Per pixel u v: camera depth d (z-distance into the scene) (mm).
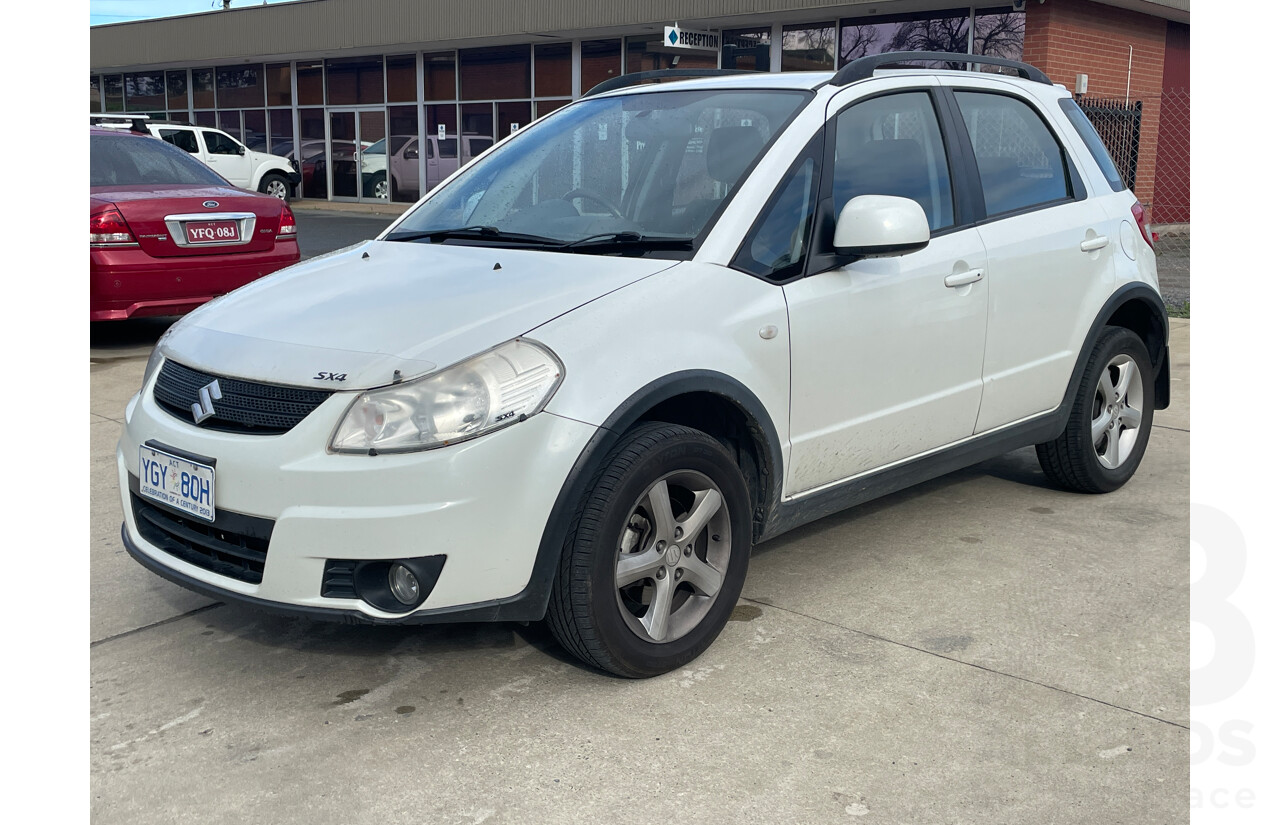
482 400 2617
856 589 3600
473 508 2596
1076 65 15742
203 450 2768
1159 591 3574
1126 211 4582
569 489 2691
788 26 17672
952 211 3803
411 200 24094
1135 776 2508
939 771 2533
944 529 4195
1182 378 7035
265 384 2750
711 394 3053
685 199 3322
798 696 2887
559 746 2654
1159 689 2910
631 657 2896
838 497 3500
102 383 6680
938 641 3209
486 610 2676
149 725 2758
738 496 3098
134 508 3107
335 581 2643
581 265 3117
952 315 3693
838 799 2428
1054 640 3211
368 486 2570
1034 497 4609
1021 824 2336
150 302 7266
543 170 3756
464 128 22812
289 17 23812
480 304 2902
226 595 2762
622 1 18219
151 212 7211
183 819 2369
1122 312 4707
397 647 3213
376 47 22578
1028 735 2688
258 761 2596
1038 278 4039
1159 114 17703
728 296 3066
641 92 3967
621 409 2754
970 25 15898
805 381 3250
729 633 3270
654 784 2492
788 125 3396
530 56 21438
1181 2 16406
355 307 3008
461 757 2611
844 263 3354
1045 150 4336
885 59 3742
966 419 3865
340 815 2387
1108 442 4594
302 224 19641
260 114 26859
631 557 2883
